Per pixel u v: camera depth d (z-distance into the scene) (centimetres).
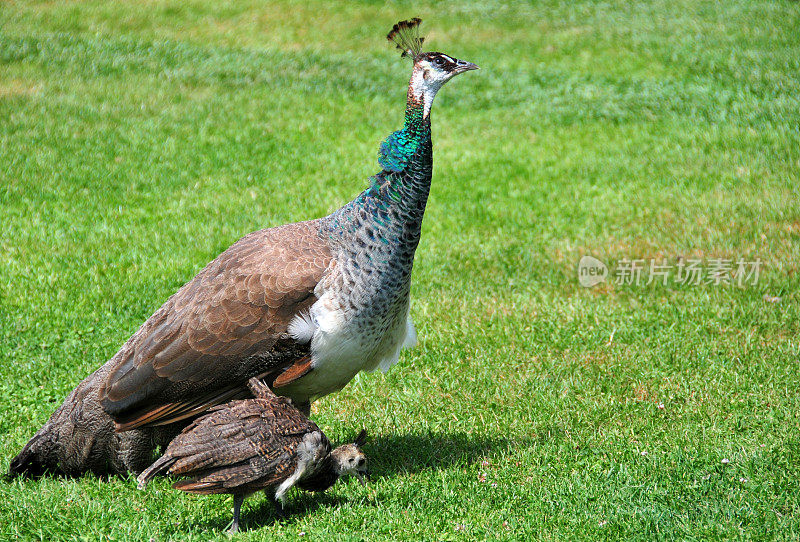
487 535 744
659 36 2764
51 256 1388
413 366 1112
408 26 859
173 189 1705
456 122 2159
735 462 845
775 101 2150
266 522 780
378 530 757
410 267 844
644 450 888
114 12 2930
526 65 2569
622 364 1098
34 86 2225
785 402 983
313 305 791
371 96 2314
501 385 1058
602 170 1828
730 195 1661
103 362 1094
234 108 2170
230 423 730
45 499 793
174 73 2398
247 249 831
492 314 1245
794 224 1527
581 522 758
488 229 1576
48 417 970
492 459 895
